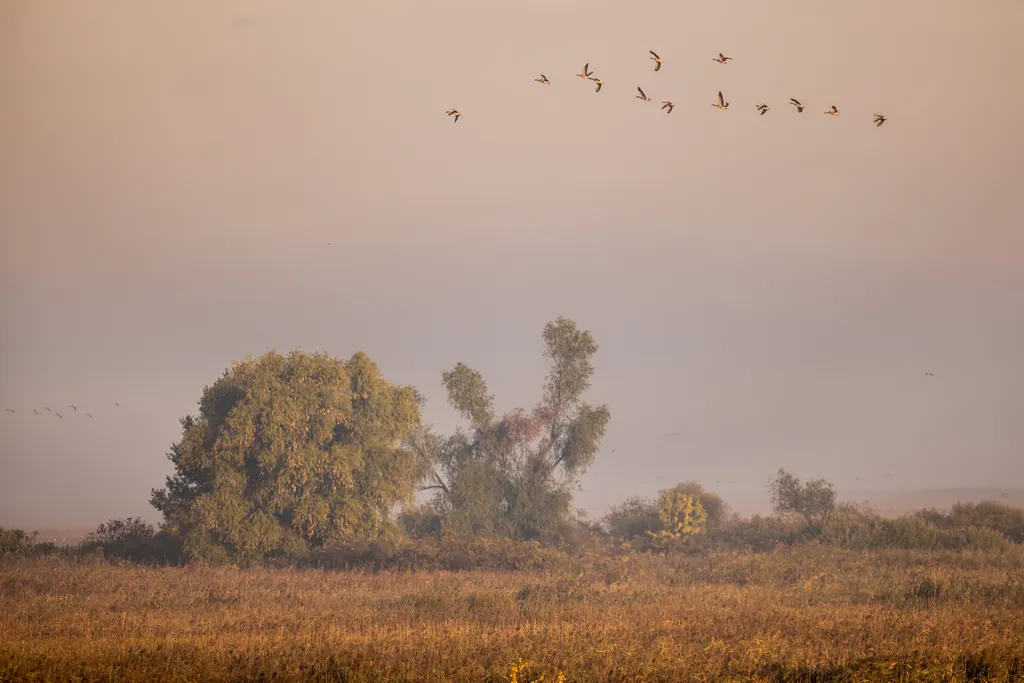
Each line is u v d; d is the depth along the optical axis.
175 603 110.19
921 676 64.06
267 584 133.12
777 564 147.75
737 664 67.50
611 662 68.25
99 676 66.50
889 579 127.62
